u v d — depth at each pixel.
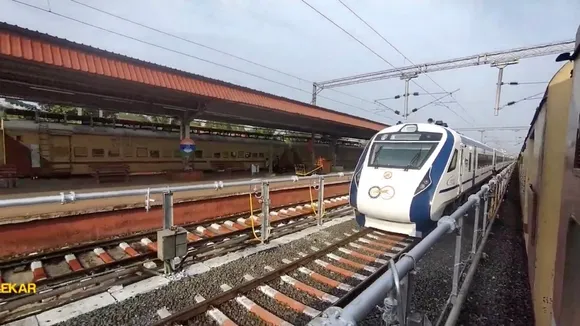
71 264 5.23
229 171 23.06
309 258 5.67
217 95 13.71
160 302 4.09
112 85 11.23
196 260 5.59
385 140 7.89
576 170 1.83
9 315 3.62
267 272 5.18
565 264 2.02
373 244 6.87
